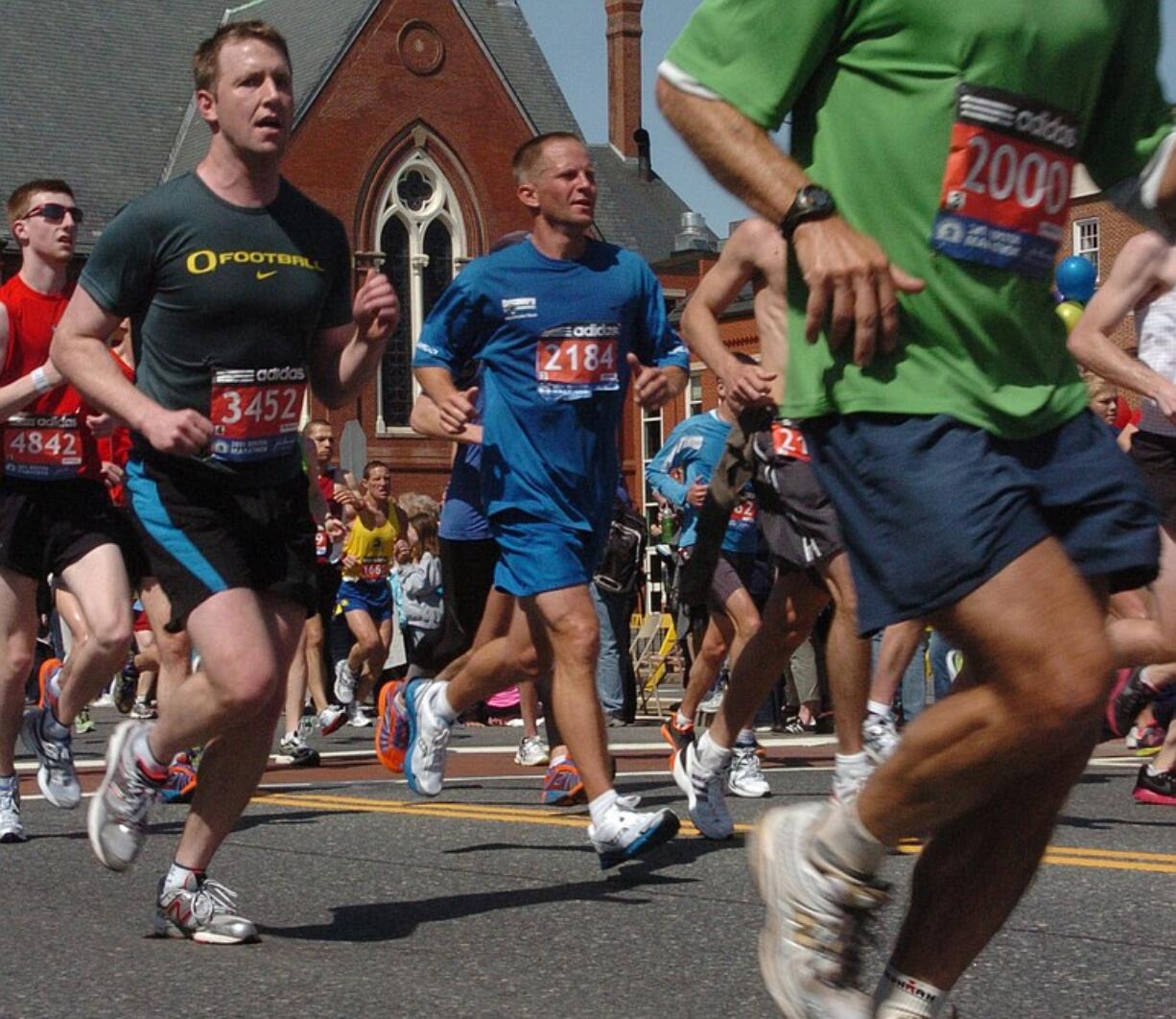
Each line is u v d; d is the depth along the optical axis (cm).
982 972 455
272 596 511
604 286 664
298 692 1221
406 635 1772
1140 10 335
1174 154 340
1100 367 717
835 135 323
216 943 511
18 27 5194
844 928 325
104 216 4988
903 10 316
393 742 816
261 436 506
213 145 508
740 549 949
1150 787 844
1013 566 300
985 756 302
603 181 6712
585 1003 432
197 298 499
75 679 773
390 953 495
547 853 684
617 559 1459
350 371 521
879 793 313
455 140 5206
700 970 468
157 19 5462
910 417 310
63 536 760
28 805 902
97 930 536
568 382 655
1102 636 300
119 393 491
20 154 4966
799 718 1536
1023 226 319
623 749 1282
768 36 317
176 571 500
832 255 306
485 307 661
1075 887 581
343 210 5056
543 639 723
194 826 515
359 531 1694
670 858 664
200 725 504
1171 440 765
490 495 654
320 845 717
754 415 699
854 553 317
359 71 5091
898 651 818
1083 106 329
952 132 314
